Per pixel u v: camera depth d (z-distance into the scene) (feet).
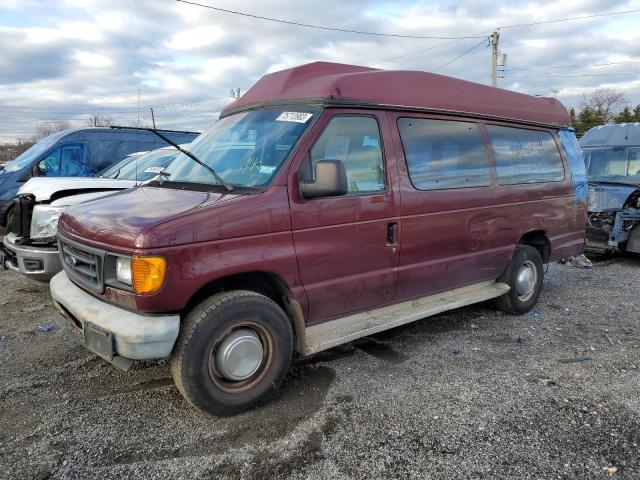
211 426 10.68
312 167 11.68
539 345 15.57
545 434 10.43
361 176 12.76
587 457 9.65
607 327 17.31
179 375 10.23
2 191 30.99
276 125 12.43
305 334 11.91
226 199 10.75
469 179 15.70
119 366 9.87
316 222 11.69
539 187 18.34
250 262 10.63
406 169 13.73
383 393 12.18
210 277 10.12
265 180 11.30
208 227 10.11
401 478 9.01
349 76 12.79
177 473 9.14
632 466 9.39
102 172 29.71
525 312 18.72
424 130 14.42
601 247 29.58
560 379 13.07
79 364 13.70
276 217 11.02
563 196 19.56
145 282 9.55
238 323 10.69
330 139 12.12
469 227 15.58
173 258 9.67
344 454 9.70
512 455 9.69
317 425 10.72
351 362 14.05
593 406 11.61
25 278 22.65
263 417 11.05
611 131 35.12
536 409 11.44
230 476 9.07
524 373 13.43
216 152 13.12
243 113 13.80
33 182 21.22
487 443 10.08
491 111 16.79
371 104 13.00
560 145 19.84
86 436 10.28
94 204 12.38
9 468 9.21
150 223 9.84
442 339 16.01
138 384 12.58
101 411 11.27
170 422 10.84
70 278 12.21
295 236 11.35
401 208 13.48
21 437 10.21
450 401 11.80
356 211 12.44
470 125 15.98
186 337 10.13
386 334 16.40
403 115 13.88
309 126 11.83
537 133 18.86
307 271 11.68
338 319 12.87
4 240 19.72
